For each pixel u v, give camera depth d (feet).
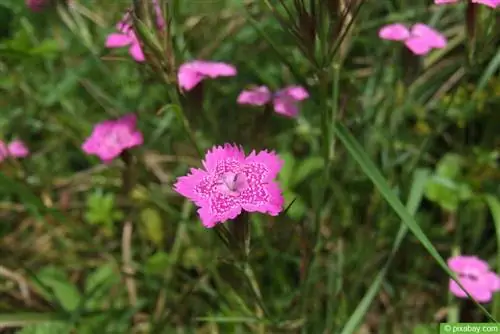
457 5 0.83
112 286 0.73
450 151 0.82
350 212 0.73
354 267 0.71
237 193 0.50
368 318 0.71
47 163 0.86
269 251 0.67
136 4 0.53
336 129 0.58
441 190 0.74
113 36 0.66
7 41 0.89
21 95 0.90
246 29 0.86
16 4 0.93
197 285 0.69
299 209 0.73
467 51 0.60
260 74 0.82
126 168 0.67
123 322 0.68
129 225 0.77
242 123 0.82
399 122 0.78
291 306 0.68
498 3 0.56
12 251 0.79
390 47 0.76
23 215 0.81
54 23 0.84
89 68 0.88
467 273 0.64
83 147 0.66
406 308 0.71
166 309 0.71
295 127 0.81
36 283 0.67
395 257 0.72
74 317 0.64
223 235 0.53
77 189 0.83
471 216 0.74
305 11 0.52
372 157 0.76
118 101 0.88
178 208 0.78
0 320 0.61
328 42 0.53
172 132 0.84
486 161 0.78
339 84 0.71
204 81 0.60
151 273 0.72
